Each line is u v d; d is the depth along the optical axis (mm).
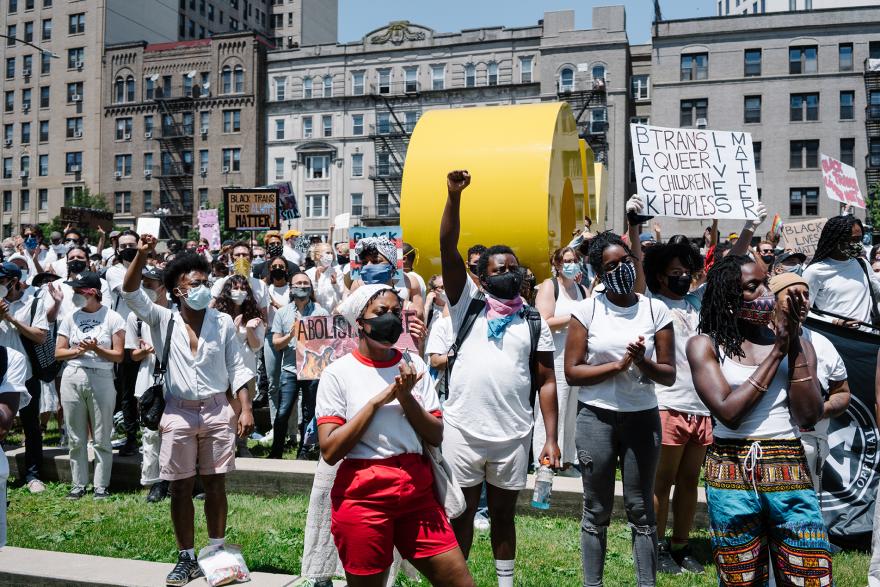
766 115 45219
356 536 3373
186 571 4801
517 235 8094
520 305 4391
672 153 6441
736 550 3387
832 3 70250
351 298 3598
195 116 60688
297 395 8133
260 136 59500
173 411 4875
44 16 66438
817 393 3361
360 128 57125
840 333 5629
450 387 4379
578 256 6758
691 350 3566
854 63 44188
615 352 4285
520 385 4297
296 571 5207
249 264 8703
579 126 49312
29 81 66875
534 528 6051
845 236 5668
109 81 63719
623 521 6219
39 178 66500
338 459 3420
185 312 4977
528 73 53188
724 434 3482
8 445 8609
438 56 55312
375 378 3541
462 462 4301
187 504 4883
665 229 44219
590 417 4340
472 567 5227
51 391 8992
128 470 7605
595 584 4266
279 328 7930
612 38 48812
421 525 3439
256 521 6348
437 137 8617
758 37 45344
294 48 58812
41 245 14141
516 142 8312
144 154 62562
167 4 71875
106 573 4980
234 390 5074
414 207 8414
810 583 3219
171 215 60188
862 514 5484
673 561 5207
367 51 56938
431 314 7465
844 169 10266
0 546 4137
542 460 4375
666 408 5160
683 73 46594
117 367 8320
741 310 3492
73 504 7012
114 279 8117
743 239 6480
